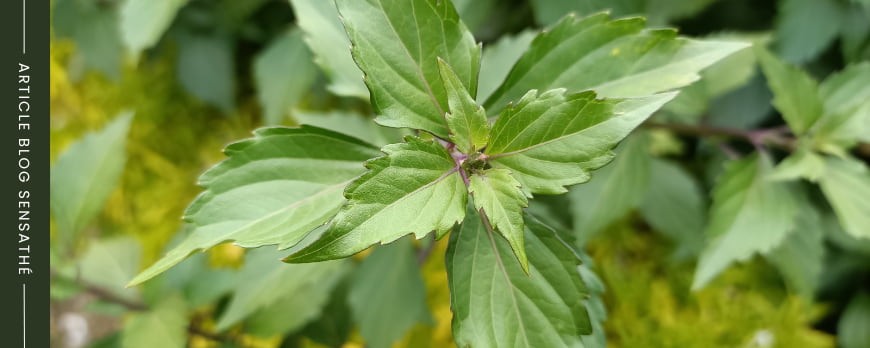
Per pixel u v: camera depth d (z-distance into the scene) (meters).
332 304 0.58
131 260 0.57
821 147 0.52
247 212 0.43
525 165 0.42
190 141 0.85
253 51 0.83
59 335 0.78
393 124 0.43
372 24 0.43
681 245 0.61
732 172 0.53
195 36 0.75
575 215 0.56
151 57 0.82
